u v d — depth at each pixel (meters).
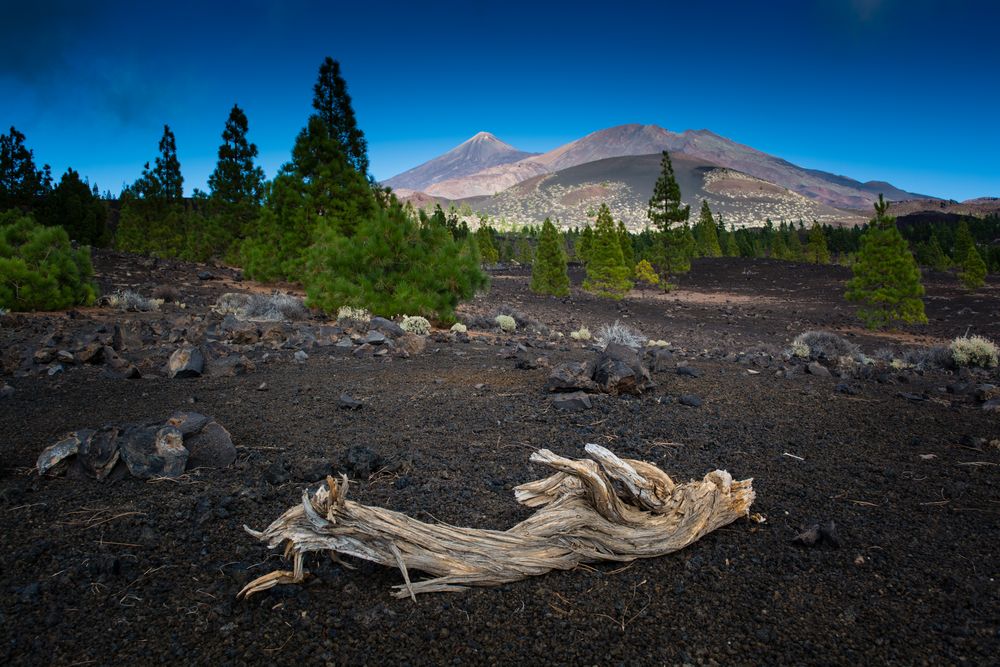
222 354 9.84
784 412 6.89
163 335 11.41
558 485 3.27
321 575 3.01
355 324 13.48
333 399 7.03
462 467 4.71
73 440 4.50
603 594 2.91
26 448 5.09
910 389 8.92
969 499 4.20
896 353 16.08
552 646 2.51
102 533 3.46
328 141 22.66
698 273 51.78
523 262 85.62
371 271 15.63
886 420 6.62
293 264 21.70
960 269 59.62
